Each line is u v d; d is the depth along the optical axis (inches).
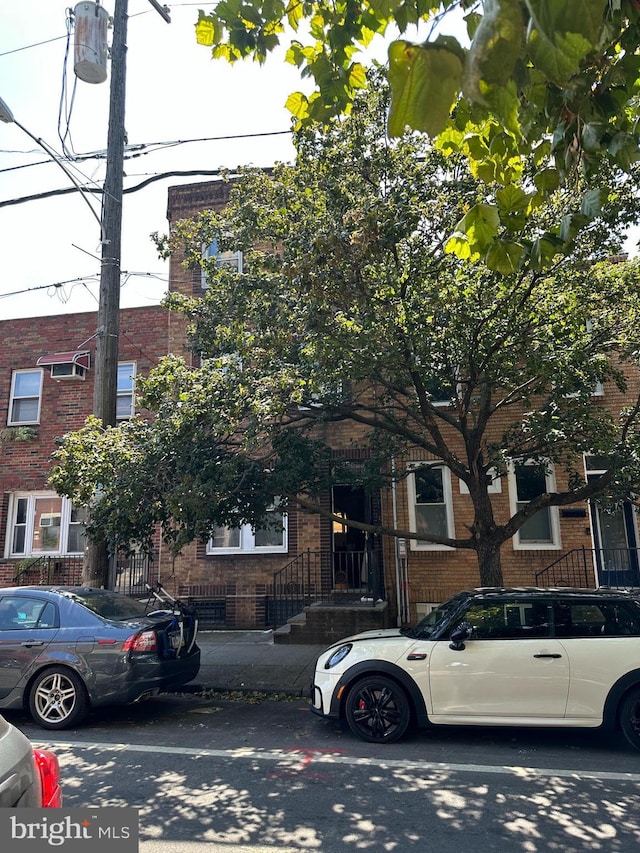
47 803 102.9
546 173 150.9
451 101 78.0
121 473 310.7
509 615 256.5
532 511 330.0
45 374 604.4
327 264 268.2
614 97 133.1
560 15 69.2
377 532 344.5
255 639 465.1
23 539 584.7
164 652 295.1
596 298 328.2
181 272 569.9
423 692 249.0
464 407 332.8
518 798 194.7
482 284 307.3
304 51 165.3
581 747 247.3
